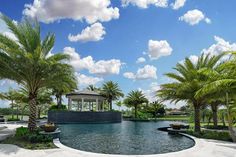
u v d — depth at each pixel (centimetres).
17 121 3694
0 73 1673
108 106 6172
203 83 2022
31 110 1788
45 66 1662
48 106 4869
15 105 4447
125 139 1788
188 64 2205
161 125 3647
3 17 1659
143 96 6203
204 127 2902
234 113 2080
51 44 1842
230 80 1473
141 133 2286
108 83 5681
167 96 2341
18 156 1070
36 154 1112
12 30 1691
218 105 2902
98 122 4034
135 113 6209
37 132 1698
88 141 1659
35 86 1794
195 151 1233
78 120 3862
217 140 1738
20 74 1719
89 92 4469
